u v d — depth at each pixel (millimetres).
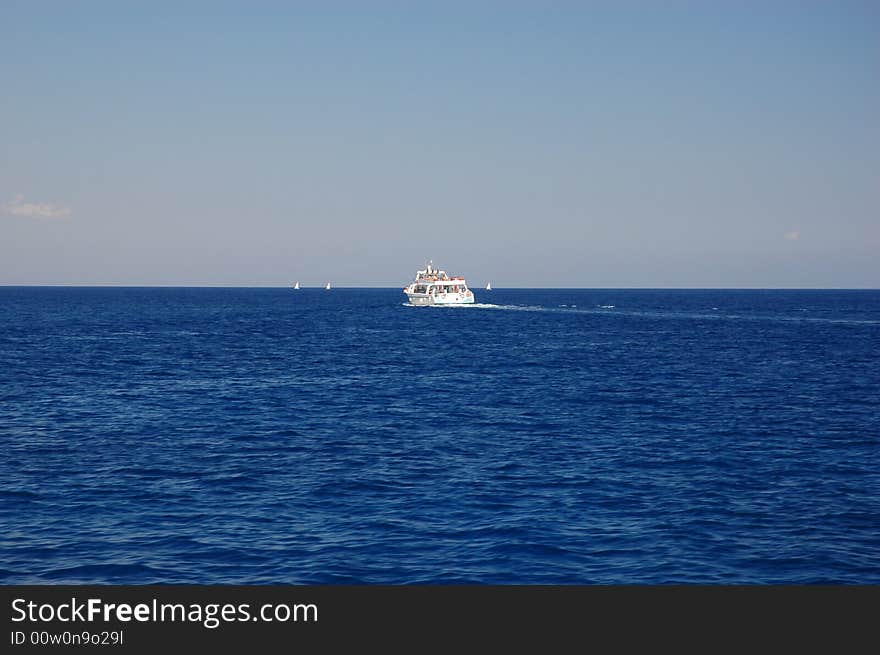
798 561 23000
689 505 28453
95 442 39281
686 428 44469
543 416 48500
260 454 36844
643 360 86688
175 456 36219
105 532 25156
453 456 36656
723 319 180125
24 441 39281
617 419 47531
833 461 35938
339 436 41562
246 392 58969
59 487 30453
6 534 24859
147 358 84750
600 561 22984
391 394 58406
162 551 23547
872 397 57562
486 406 52625
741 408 52125
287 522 26312
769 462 35656
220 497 29281
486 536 24922
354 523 26203
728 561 23016
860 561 23047
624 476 32781
